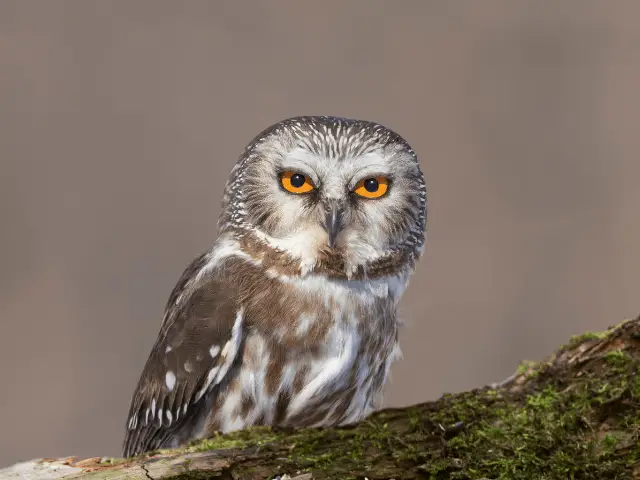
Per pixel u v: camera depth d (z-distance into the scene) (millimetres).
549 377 6051
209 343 7145
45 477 5594
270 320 7137
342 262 7324
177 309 7586
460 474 5516
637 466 5426
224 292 7238
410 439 5699
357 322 7305
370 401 7605
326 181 7363
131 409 8023
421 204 7961
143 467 5590
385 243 7562
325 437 5750
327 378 7117
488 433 5699
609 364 5922
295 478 5547
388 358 7668
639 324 5953
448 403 5938
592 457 5477
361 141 7543
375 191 7555
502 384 6145
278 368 7152
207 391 7238
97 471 5594
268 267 7305
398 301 7828
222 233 7793
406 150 7801
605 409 5684
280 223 7336
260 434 6320
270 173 7453
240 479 5590
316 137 7496
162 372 7398
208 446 6004
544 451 5543
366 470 5578
